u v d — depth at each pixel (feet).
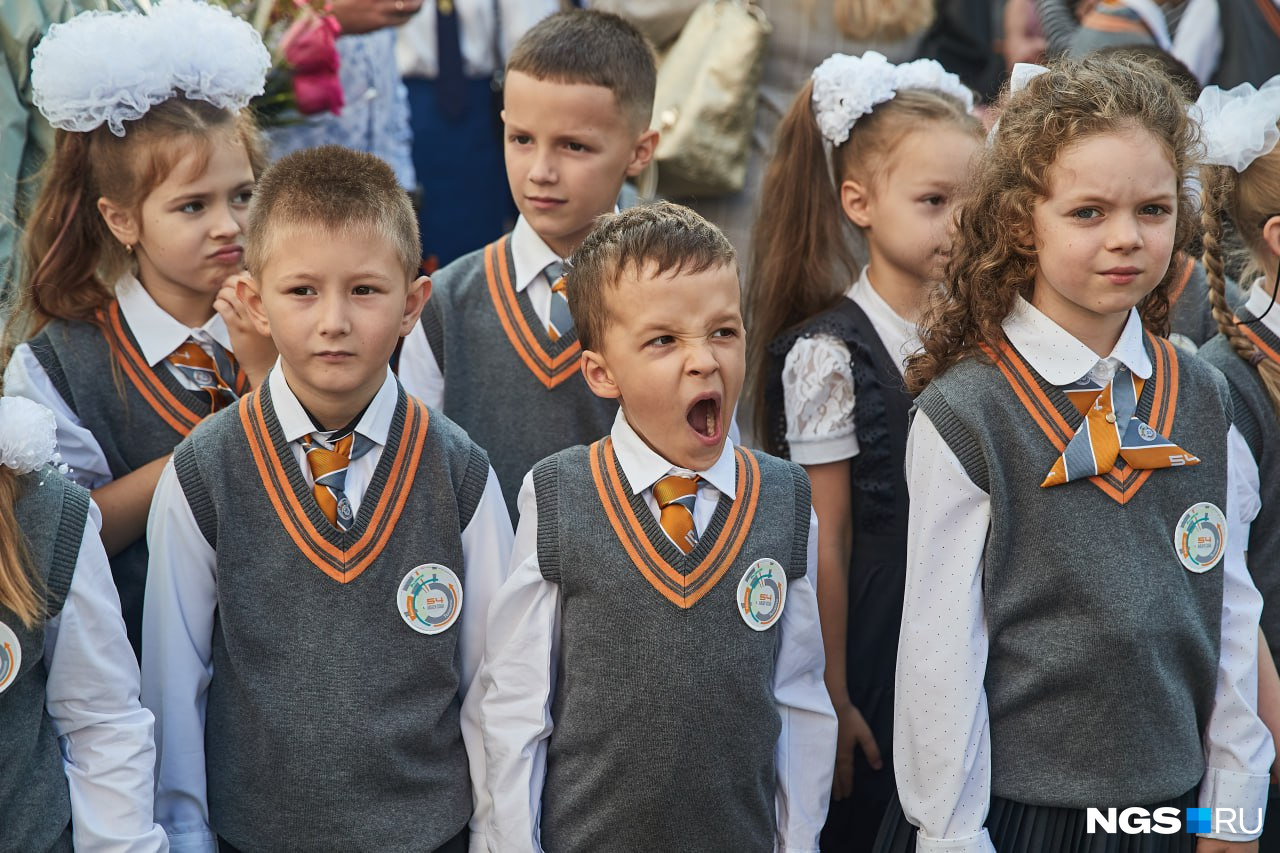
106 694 10.00
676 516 10.33
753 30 16.99
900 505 12.78
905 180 13.11
